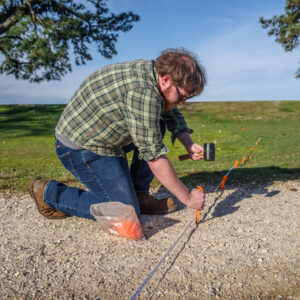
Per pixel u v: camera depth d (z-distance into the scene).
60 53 12.95
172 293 1.62
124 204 2.26
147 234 2.36
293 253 2.02
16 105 20.94
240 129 12.77
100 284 1.71
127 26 14.09
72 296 1.61
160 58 1.83
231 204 3.04
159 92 1.88
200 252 2.05
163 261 1.94
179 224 2.55
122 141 2.18
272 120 15.92
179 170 4.77
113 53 14.46
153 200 2.72
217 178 4.13
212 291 1.63
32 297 1.60
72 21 12.78
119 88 1.90
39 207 2.54
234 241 2.21
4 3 12.55
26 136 10.98
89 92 2.01
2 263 1.94
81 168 2.24
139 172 2.77
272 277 1.75
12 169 4.96
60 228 2.48
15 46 13.34
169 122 2.64
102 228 2.33
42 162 5.84
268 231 2.37
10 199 3.23
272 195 3.31
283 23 14.02
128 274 1.80
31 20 12.62
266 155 6.83
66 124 2.18
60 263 1.94
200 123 15.16
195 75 1.79
